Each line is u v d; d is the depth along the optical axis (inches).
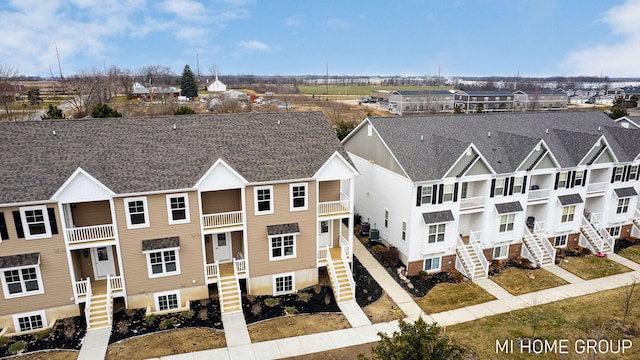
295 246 1120.8
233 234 1159.0
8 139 983.0
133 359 867.4
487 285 1213.7
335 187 1213.1
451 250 1285.7
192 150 1072.8
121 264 988.6
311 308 1074.1
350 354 904.9
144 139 1071.6
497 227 1331.2
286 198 1080.8
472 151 1242.0
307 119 1238.9
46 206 903.1
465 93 4830.2
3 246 897.5
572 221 1457.9
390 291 1160.8
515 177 1320.1
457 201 1255.5
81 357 871.1
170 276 1037.2
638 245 1517.0
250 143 1128.8
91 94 2997.0
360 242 1421.0
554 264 1353.3
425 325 682.2
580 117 1716.3
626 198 1537.9
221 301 1036.5
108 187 934.4
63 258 948.6
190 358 875.4
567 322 1031.6
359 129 1488.7
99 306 989.8
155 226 994.1
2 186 887.7
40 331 951.0
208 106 3715.6
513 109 4960.6
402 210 1247.5
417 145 1317.7
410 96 4453.7
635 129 1577.3
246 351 902.4
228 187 1025.5
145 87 4562.0
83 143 1021.8
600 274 1291.8
